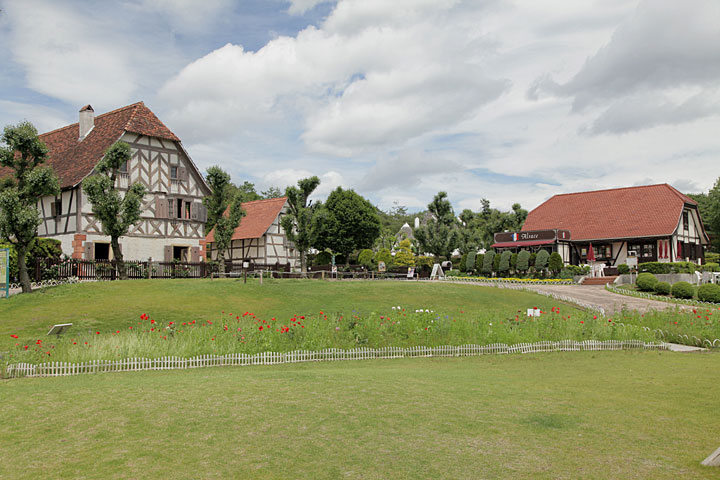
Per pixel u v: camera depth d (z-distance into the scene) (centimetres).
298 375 1160
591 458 638
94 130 3797
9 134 2523
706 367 1359
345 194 6016
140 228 3541
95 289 2494
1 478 582
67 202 3356
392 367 1383
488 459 634
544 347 1720
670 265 3697
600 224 4772
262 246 5088
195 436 716
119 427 755
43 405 880
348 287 3047
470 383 1096
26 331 1758
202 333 1554
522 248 4634
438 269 4612
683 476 579
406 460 630
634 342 1791
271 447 673
